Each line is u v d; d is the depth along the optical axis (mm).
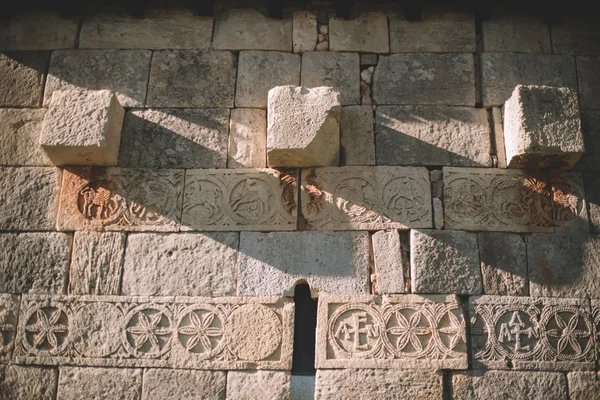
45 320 5477
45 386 5309
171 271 5586
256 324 5410
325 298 5457
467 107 6066
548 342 5340
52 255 5660
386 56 6258
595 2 6301
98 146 5582
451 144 5926
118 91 6160
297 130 5527
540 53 6273
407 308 5418
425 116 6023
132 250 5656
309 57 6250
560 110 5633
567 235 5668
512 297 5465
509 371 5262
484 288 5496
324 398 5180
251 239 5656
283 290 5492
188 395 5254
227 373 5305
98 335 5426
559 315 5426
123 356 5363
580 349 5328
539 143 5527
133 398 5254
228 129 6016
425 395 5176
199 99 6121
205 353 5348
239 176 5848
